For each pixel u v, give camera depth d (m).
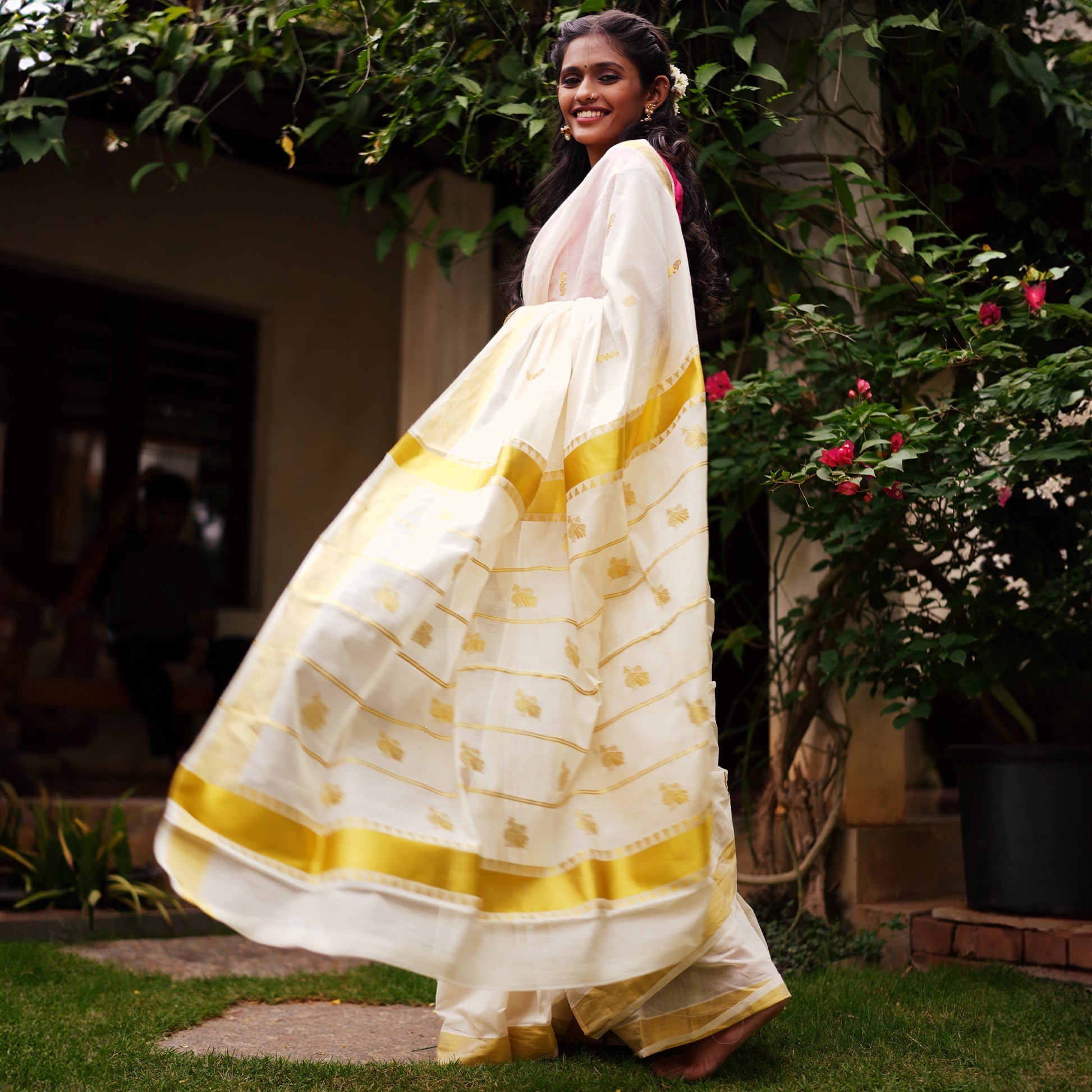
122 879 3.81
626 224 1.99
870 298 3.22
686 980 1.92
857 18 3.30
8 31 3.37
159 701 5.54
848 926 3.28
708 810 1.72
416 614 1.74
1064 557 3.21
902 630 3.09
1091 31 3.72
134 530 6.03
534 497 1.92
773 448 3.20
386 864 1.59
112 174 6.15
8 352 6.09
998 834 2.97
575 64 2.30
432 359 4.69
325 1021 2.41
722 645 3.45
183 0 3.69
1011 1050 2.11
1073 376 2.64
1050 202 3.36
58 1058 1.98
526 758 1.76
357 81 3.36
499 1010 1.99
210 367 6.66
